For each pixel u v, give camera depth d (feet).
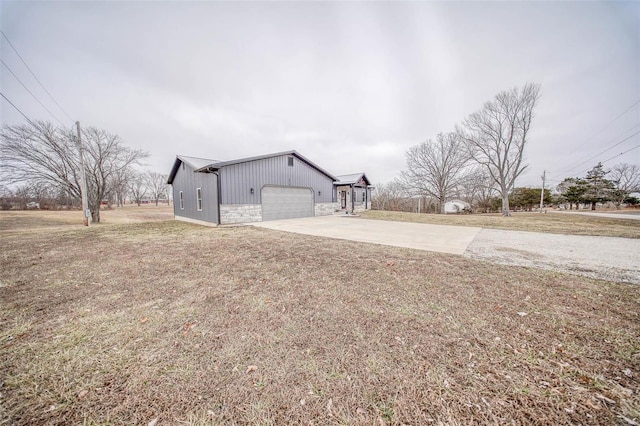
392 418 4.41
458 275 12.46
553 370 5.54
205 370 5.65
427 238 23.91
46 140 49.01
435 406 4.63
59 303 9.41
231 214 37.22
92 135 54.24
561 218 49.83
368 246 19.79
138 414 4.54
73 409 4.66
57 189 53.62
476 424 4.26
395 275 12.48
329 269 13.55
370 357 6.03
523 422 4.27
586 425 4.19
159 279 12.07
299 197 48.62
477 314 8.28
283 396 4.92
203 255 16.87
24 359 6.06
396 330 7.30
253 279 12.00
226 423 4.34
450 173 84.64
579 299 9.48
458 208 99.55
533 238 23.97
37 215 61.98
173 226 35.76
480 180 82.12
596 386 5.06
